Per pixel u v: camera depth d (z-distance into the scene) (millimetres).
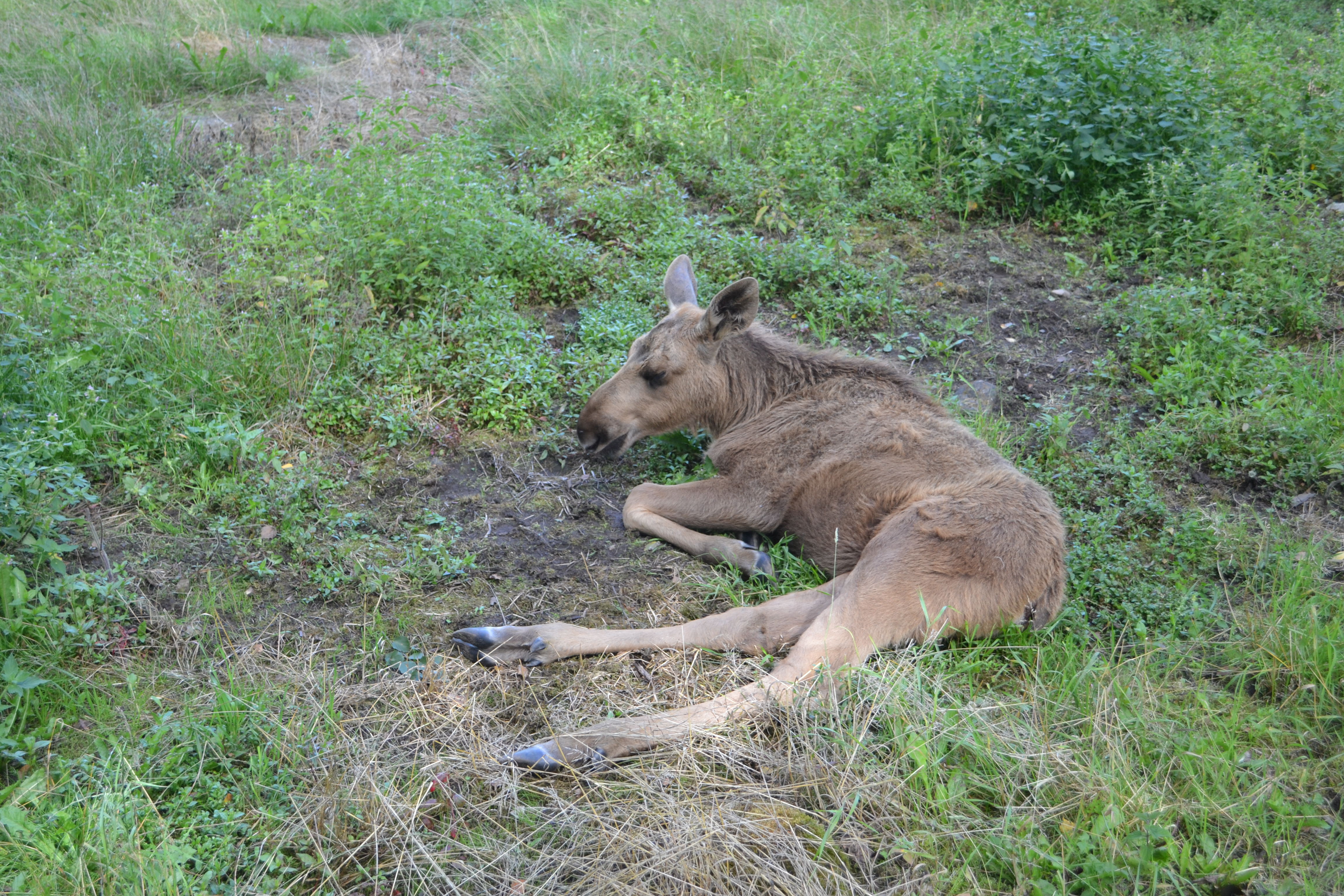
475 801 3479
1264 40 10828
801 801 3512
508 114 9117
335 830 3281
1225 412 5750
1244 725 3863
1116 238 7773
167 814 3314
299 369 5539
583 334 6211
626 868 3217
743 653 4176
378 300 6262
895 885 3219
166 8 10750
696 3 10828
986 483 4375
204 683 3863
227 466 4984
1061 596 4293
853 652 3943
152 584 4277
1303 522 5203
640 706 3873
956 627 4086
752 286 4898
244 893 3072
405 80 10062
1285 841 3385
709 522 4922
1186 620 4473
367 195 6562
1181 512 5254
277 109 8922
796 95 9133
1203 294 6742
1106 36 9039
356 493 5031
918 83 9000
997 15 10648
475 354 5836
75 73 8844
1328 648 4113
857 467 4613
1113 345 6719
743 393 5203
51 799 3285
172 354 5375
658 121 8586
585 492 5238
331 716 3689
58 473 4500
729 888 3168
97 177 7262
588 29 10719
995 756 3615
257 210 6578
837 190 7961
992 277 7434
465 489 5164
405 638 4152
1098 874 3168
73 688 3730
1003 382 6332
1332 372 6125
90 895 2982
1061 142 8242
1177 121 8273
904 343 6633
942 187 8250
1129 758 3662
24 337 5246
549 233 6922
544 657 4055
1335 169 8500
